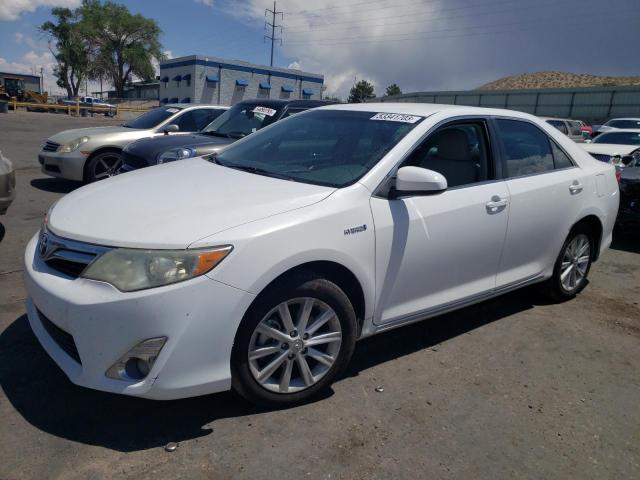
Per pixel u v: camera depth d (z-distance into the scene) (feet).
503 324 13.88
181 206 9.22
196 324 8.07
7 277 14.94
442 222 10.98
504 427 9.50
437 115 11.79
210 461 8.11
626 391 11.00
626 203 22.20
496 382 10.98
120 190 10.38
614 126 63.41
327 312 9.49
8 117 94.17
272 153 12.39
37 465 7.81
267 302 8.77
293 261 8.77
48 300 8.36
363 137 11.51
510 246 12.75
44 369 10.28
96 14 209.97
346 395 10.12
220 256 8.17
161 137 24.45
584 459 8.83
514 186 12.64
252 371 8.92
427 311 11.39
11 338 11.36
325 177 10.57
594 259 16.03
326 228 9.24
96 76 221.66
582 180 14.61
